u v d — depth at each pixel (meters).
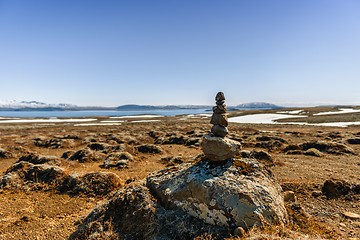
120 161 22.81
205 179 9.76
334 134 43.41
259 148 31.42
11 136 45.84
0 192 15.70
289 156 25.42
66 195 15.26
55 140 39.03
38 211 12.98
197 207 9.33
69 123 100.50
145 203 9.99
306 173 18.22
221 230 8.55
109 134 47.25
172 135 44.94
